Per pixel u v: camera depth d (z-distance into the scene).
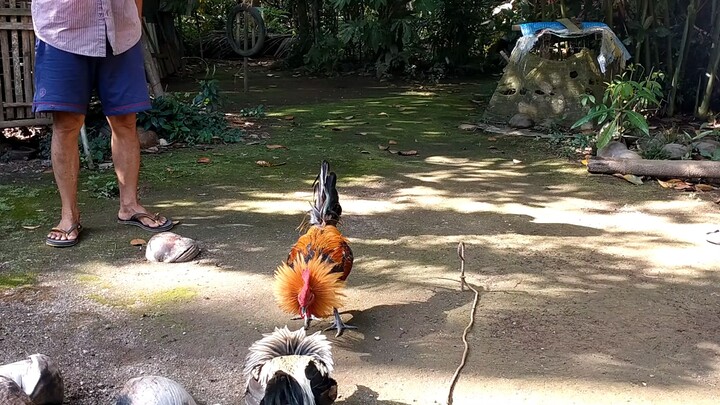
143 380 2.72
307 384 2.52
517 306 3.49
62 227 4.03
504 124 6.55
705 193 4.94
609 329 3.32
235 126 6.47
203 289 3.60
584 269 3.85
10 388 2.58
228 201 4.68
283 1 12.66
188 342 3.20
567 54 6.84
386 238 4.19
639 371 3.04
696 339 3.26
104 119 5.75
